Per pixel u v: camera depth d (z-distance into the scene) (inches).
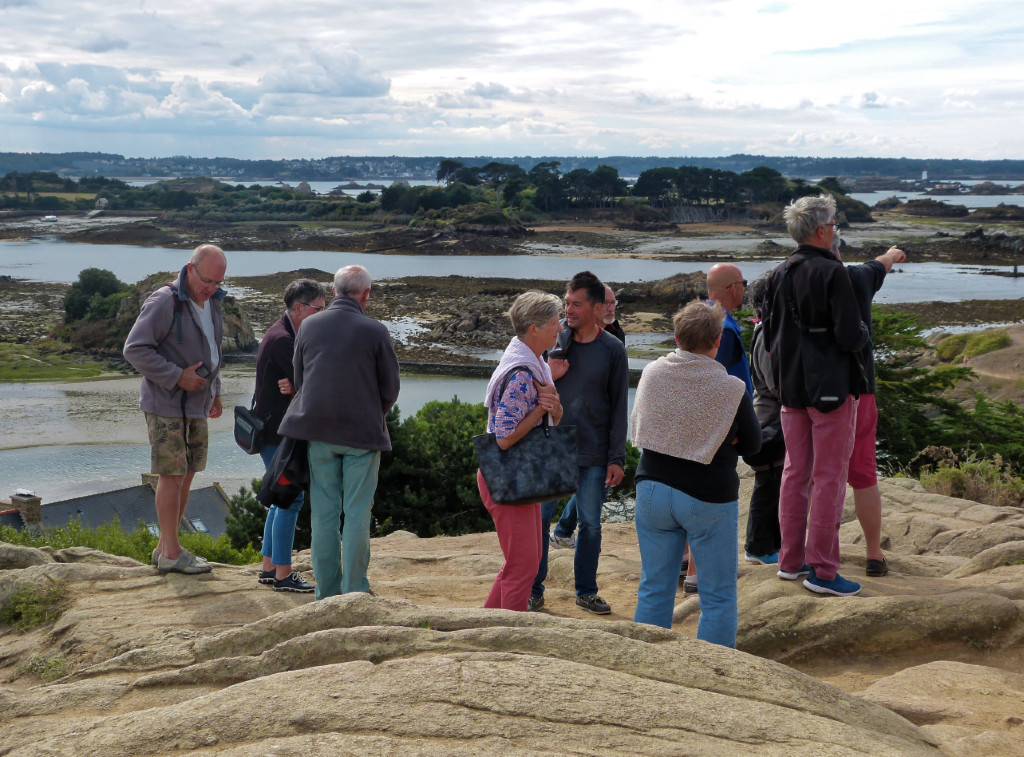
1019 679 143.7
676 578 162.6
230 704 97.6
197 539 417.1
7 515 1008.2
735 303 205.2
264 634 126.7
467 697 97.3
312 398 183.5
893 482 341.1
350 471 188.4
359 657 112.9
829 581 183.2
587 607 213.5
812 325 179.2
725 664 116.5
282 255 5777.6
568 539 277.0
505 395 162.2
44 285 3991.1
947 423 600.7
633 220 7480.3
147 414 197.9
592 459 207.3
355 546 187.6
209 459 1374.3
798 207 183.6
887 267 190.7
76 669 151.7
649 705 99.5
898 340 606.2
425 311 2989.7
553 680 102.2
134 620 173.9
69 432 1622.8
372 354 186.2
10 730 106.0
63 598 188.5
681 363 154.6
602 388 206.4
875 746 100.7
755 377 216.8
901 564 226.5
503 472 162.1
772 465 215.0
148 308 190.9
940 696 137.6
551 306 164.4
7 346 2600.9
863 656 165.2
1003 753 112.0
